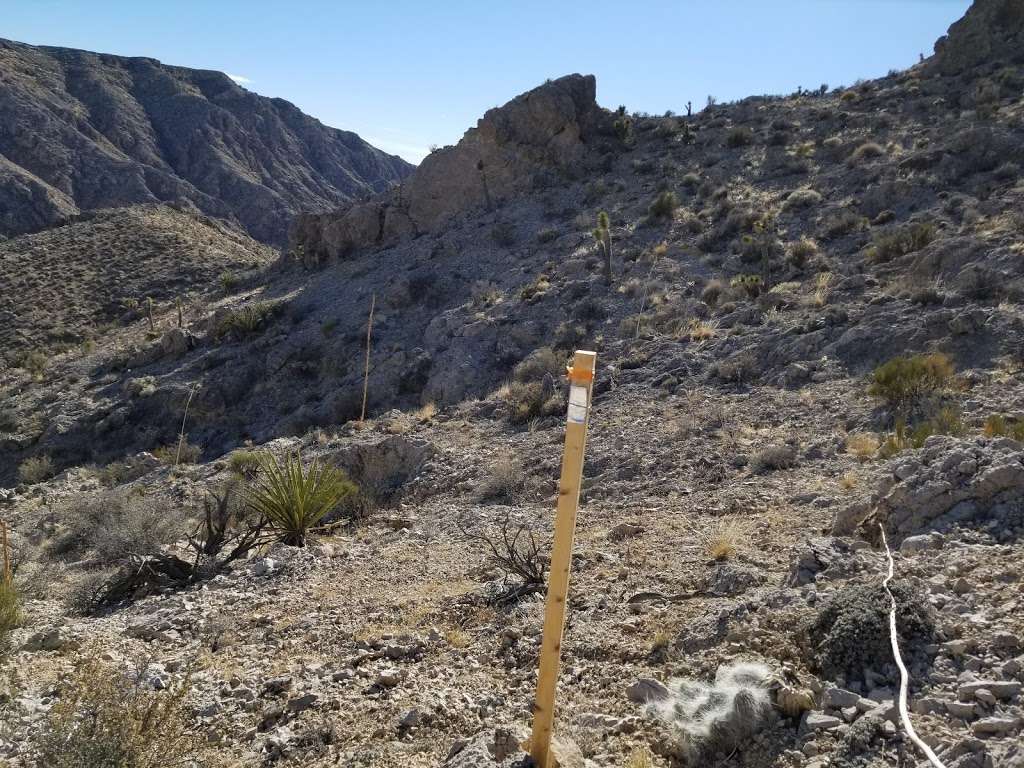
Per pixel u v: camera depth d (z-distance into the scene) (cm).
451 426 2227
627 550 971
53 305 6109
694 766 466
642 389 2062
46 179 15162
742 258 3009
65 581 1495
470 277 3781
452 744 534
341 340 3597
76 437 3609
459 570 1038
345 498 1762
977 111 3631
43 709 654
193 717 633
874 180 3322
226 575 1247
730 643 586
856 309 2062
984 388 1400
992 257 1972
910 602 530
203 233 8362
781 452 1333
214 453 3170
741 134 4566
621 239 3594
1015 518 690
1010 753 385
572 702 576
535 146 4734
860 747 426
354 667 720
